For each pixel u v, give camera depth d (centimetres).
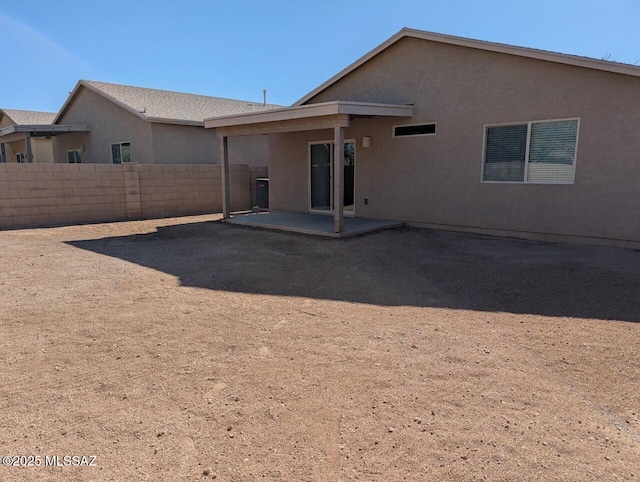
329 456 271
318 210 1455
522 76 966
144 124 1853
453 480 248
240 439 289
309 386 358
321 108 1009
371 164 1270
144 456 272
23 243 1020
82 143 2245
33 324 497
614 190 873
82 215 1395
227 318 521
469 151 1069
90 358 410
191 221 1417
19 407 327
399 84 1190
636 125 835
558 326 483
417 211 1183
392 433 294
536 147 966
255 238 1066
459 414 315
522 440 285
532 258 803
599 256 800
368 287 655
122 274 730
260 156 2205
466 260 805
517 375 373
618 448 276
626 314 514
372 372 381
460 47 1057
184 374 379
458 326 489
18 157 2792
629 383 358
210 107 2269
